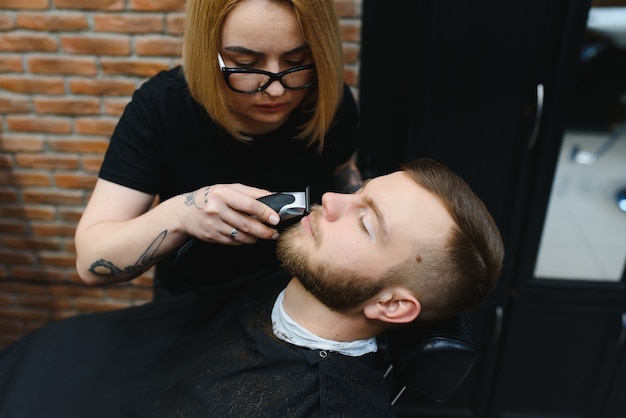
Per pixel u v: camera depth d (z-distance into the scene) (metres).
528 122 1.37
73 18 1.51
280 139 0.99
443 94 1.36
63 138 1.69
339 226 0.80
